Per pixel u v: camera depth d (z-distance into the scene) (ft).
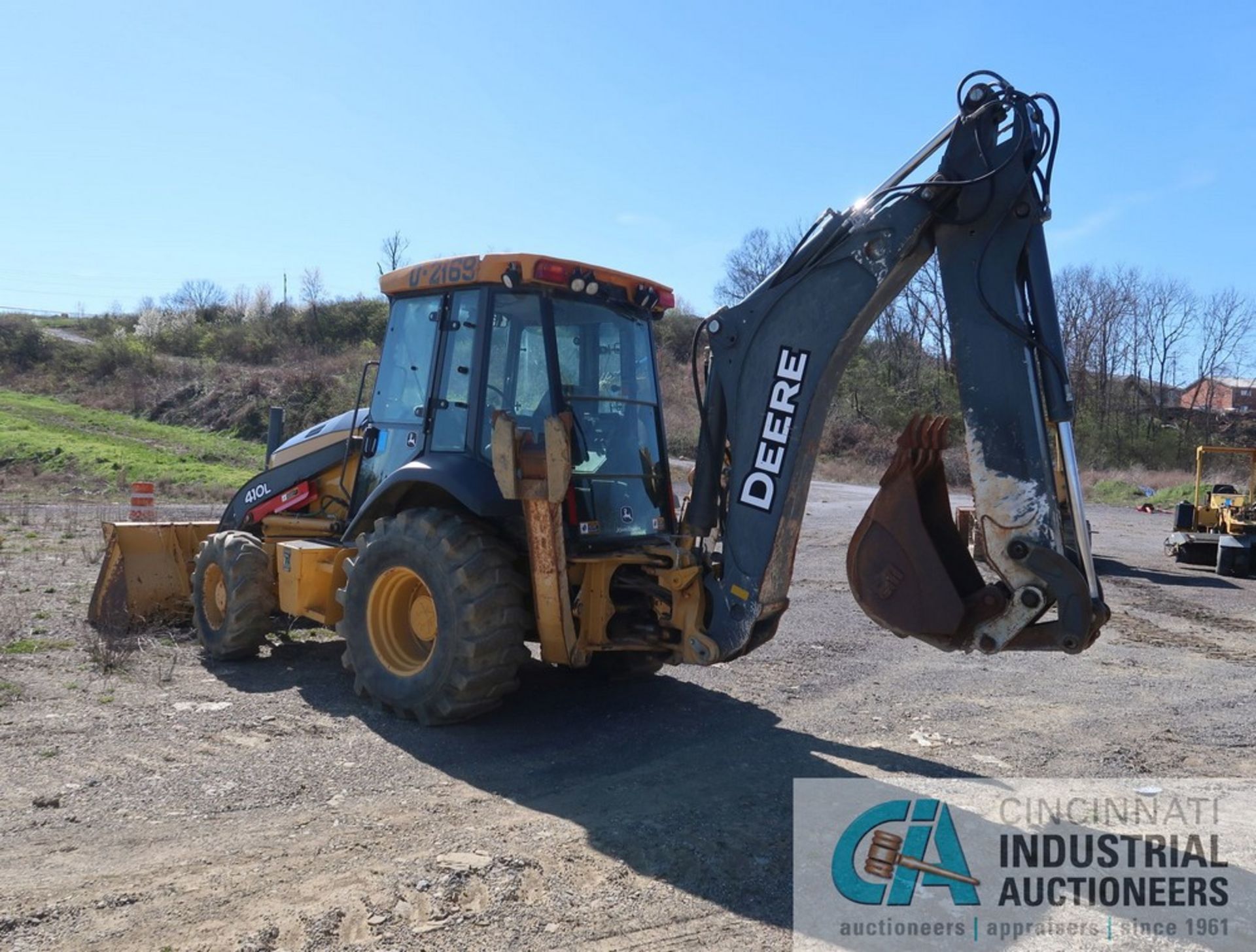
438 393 19.71
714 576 17.20
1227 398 207.51
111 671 21.63
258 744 17.07
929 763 17.21
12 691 19.62
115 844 12.80
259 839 13.03
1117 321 184.03
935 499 15.66
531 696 20.77
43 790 14.58
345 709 19.34
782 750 17.62
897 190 14.82
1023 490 13.74
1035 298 13.97
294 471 25.03
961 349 14.25
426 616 19.04
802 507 16.61
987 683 23.45
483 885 11.81
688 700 20.94
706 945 10.59
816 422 16.05
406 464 20.07
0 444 85.66
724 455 17.19
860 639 28.27
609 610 18.26
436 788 15.15
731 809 14.61
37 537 44.39
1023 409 13.82
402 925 10.78
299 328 172.45
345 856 12.53
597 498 18.94
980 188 14.11
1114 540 65.62
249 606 22.47
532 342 18.58
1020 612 13.83
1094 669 25.40
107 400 123.85
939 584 14.52
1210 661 27.07
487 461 18.57
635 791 15.28
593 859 12.64
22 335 144.87
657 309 20.58
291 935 10.48
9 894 11.28
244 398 118.73
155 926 10.63
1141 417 182.39
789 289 15.96
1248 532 49.98
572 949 10.41
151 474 78.43
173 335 167.22
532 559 17.44
